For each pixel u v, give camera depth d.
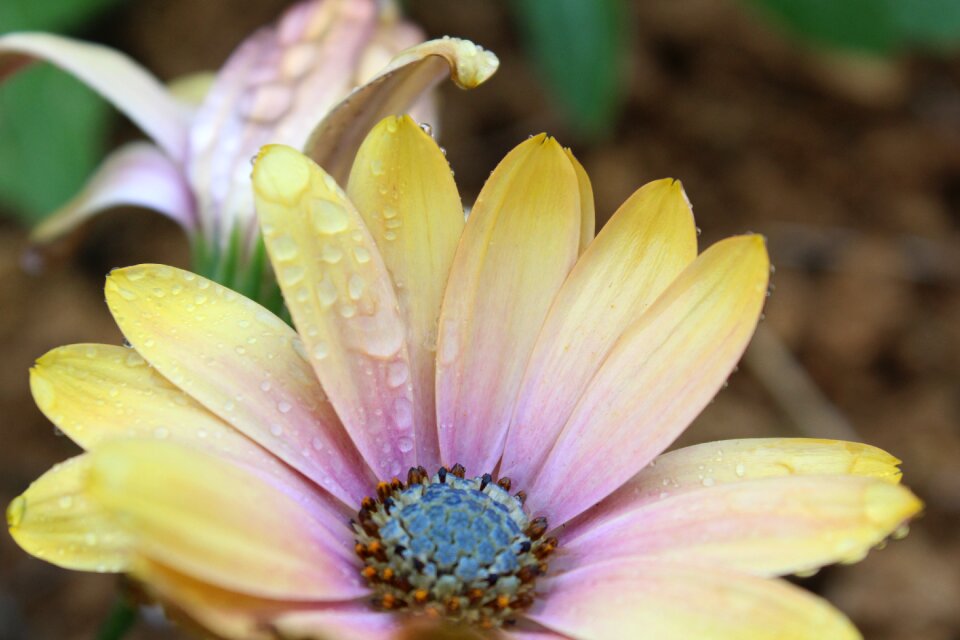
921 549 0.27
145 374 0.14
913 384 0.29
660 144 0.32
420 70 0.15
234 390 0.14
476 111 0.31
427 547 0.14
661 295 0.14
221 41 0.31
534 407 0.15
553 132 0.31
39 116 0.26
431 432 0.15
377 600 0.14
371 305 0.14
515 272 0.15
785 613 0.12
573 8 0.24
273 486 0.13
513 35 0.32
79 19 0.28
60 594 0.25
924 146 0.33
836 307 0.30
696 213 0.31
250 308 0.14
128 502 0.12
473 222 0.14
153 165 0.18
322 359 0.14
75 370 0.13
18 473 0.26
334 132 0.16
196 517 0.12
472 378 0.15
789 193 0.32
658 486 0.14
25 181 0.26
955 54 0.33
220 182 0.17
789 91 0.33
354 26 0.17
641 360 0.14
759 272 0.14
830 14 0.25
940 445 0.28
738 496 0.13
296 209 0.14
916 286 0.31
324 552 0.13
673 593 0.13
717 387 0.14
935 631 0.26
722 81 0.33
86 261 0.28
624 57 0.31
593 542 0.14
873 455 0.14
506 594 0.14
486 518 0.14
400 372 0.14
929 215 0.32
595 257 0.15
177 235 0.29
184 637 0.23
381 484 0.14
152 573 0.12
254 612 0.12
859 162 0.32
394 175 0.14
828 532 0.13
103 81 0.17
